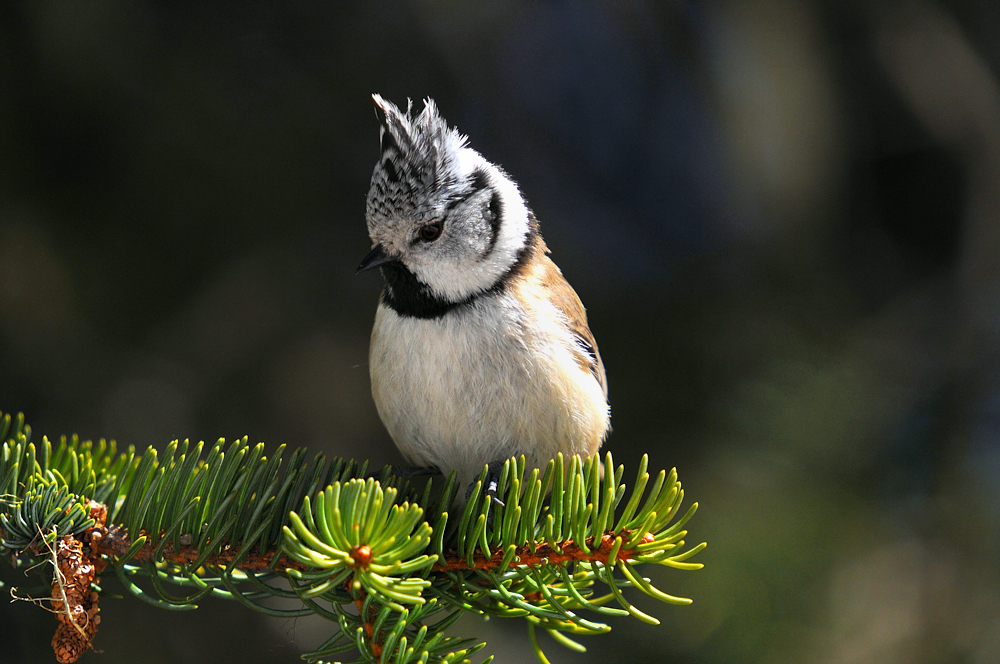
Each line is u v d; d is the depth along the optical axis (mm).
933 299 2725
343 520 2564
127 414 2701
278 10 2713
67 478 2590
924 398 2693
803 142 2725
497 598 2584
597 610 2572
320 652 2572
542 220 2762
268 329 2721
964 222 2740
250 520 2578
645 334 2713
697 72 2748
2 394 2691
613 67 2916
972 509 2664
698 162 2832
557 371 2617
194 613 2693
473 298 2619
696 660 2648
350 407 2730
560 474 2576
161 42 2701
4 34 2688
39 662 2680
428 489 2586
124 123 2699
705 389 2695
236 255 2717
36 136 2693
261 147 2713
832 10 2740
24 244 2691
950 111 2748
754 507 2660
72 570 2574
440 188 2619
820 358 2691
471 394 2617
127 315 2705
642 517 2576
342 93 2721
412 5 2725
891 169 2766
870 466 2668
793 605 2648
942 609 2650
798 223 2727
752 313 2707
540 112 2807
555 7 2812
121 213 2703
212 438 2713
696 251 2764
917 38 2744
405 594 2562
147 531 2582
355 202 2727
